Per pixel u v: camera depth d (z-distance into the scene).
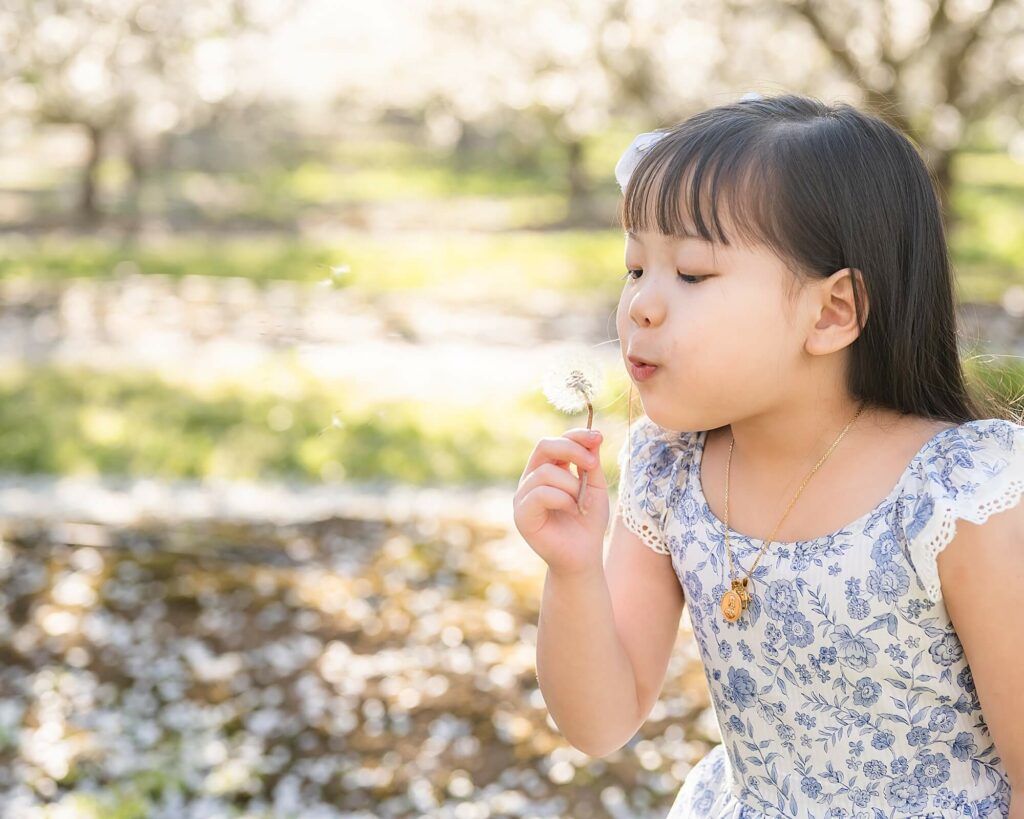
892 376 1.34
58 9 16.73
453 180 29.30
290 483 7.41
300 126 37.28
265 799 3.71
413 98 25.94
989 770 1.38
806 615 1.35
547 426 8.68
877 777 1.37
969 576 1.25
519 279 15.93
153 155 28.91
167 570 5.30
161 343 11.59
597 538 1.40
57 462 7.62
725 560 1.42
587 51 18.36
